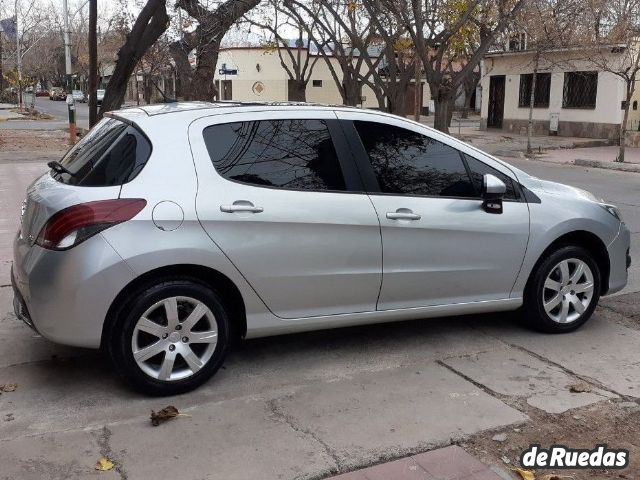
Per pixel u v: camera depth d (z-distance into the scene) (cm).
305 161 427
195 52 1194
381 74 2414
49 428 362
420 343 495
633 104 2520
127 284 376
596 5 2266
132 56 1049
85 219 369
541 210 495
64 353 464
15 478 316
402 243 446
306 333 509
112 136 415
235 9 1145
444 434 363
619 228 536
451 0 1521
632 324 549
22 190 1149
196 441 352
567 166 1900
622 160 1905
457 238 463
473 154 482
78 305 370
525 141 2570
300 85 2584
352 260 432
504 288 491
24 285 388
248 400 399
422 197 455
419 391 415
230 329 420
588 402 405
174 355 396
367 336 507
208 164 400
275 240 408
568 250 508
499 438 361
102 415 378
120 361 385
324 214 420
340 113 446
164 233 379
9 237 795
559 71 2698
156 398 399
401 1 1326
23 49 4844
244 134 416
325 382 426
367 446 349
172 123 403
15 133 2659
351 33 1608
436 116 1323
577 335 520
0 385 412
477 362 462
